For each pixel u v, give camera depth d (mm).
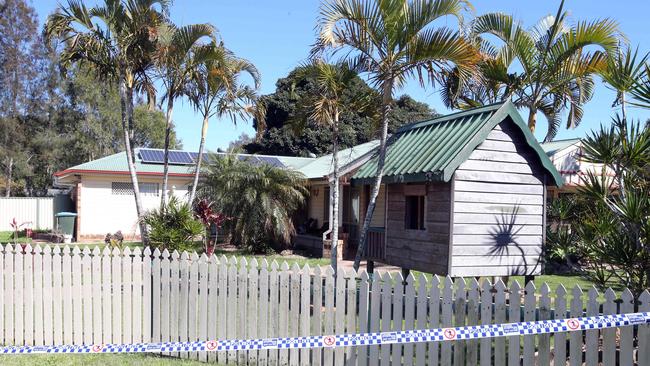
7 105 43250
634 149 6043
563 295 4652
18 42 43281
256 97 14383
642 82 5832
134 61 12172
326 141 36375
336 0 8969
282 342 5180
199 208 14047
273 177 17406
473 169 8523
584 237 6477
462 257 8445
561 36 12609
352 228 19578
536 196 8922
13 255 7035
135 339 6641
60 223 22188
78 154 45688
